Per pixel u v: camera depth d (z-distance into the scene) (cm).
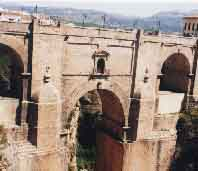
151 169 5116
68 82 4272
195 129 5322
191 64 5419
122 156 4909
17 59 3919
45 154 4038
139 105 4772
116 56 4572
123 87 4747
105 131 5306
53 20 5056
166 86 5847
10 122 3988
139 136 4884
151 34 4997
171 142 5194
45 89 3994
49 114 4016
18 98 4075
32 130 4000
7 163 3688
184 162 5312
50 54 4016
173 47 5103
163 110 5272
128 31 4578
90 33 4281
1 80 6184
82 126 7244
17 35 3791
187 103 5500
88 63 4372
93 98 7312
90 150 7100
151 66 4881
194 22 6612
